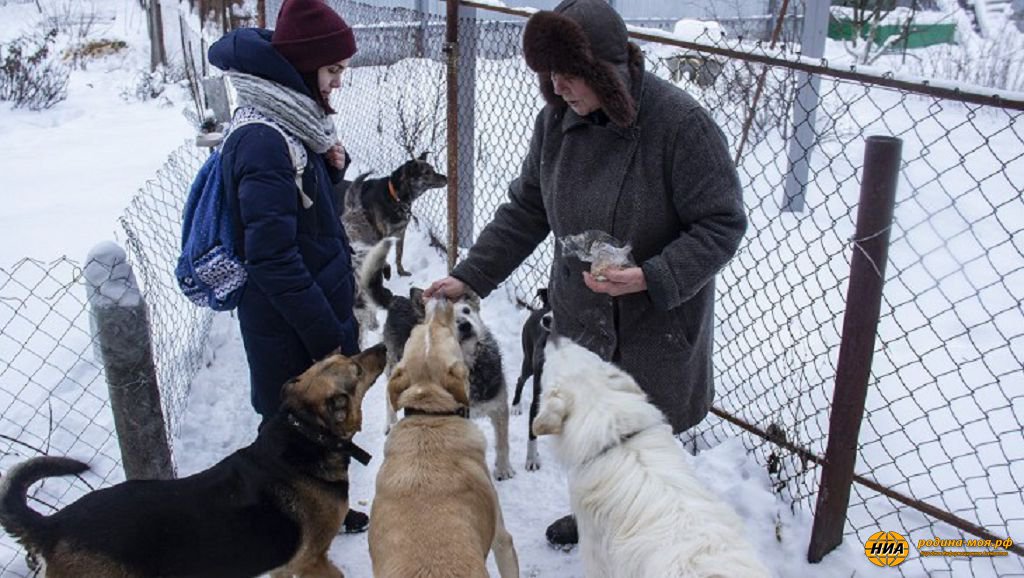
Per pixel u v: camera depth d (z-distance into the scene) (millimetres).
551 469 4117
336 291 3199
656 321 2818
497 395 3873
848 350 2842
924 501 3309
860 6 12328
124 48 17422
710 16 12125
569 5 2553
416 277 7035
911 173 8102
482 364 3781
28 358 4898
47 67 14352
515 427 4555
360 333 5504
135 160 10438
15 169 10078
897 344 4895
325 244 3158
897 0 14102
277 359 3176
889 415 4066
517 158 7598
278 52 2926
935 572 2973
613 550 2223
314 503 2924
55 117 13516
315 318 2924
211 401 4762
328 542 3020
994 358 4566
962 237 6480
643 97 2602
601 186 2703
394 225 7016
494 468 4105
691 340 2863
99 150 11148
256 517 2777
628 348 2865
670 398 2904
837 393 2912
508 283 6105
